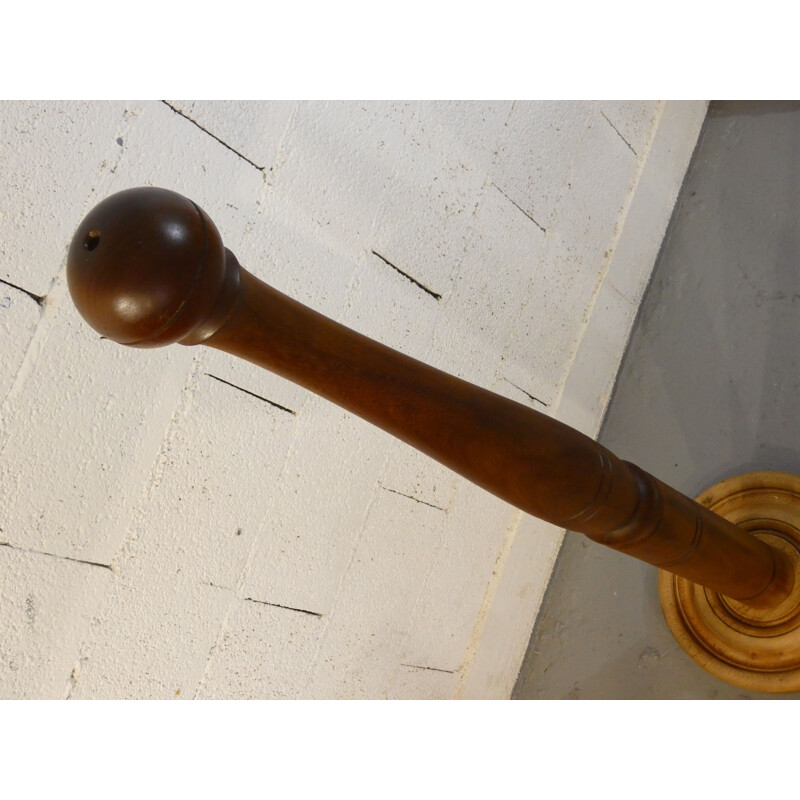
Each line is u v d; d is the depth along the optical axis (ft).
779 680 3.83
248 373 3.53
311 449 3.83
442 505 4.44
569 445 2.26
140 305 1.75
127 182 3.10
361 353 2.09
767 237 4.91
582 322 5.03
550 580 5.09
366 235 3.91
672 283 5.25
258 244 3.51
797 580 3.77
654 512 2.63
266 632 3.80
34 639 3.07
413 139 4.03
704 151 5.44
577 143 4.83
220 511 3.55
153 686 3.45
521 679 4.99
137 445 3.24
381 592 4.24
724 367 4.81
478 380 4.57
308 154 3.63
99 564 3.21
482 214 4.41
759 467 4.46
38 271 2.90
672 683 4.37
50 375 2.97
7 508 2.93
